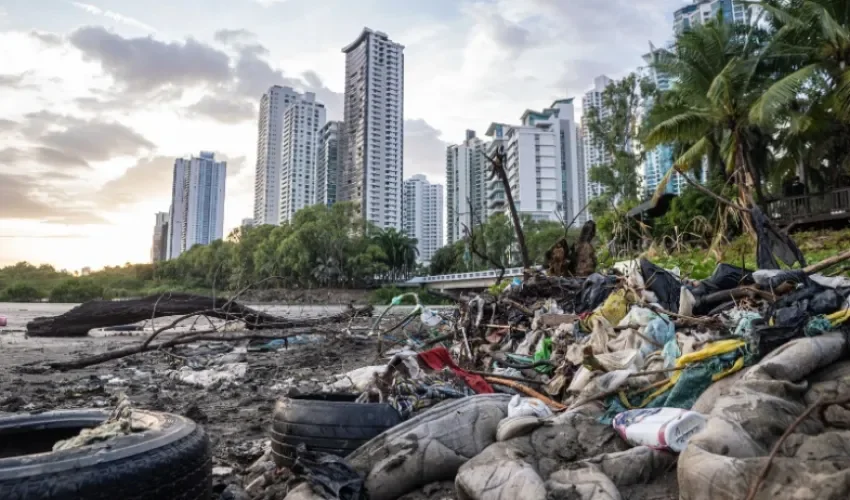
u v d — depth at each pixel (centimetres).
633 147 4522
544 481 280
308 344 1348
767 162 3438
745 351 378
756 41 2817
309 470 300
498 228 5644
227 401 726
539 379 541
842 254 672
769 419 289
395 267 9419
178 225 15038
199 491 248
